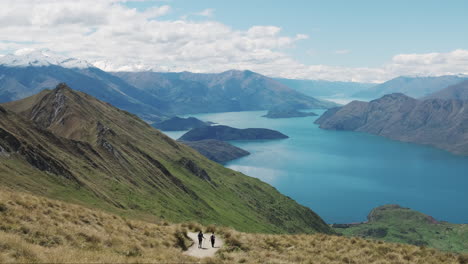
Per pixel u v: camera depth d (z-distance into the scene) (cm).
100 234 3769
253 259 3909
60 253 2772
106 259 2794
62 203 4659
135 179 16450
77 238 3503
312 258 4069
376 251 4438
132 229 4553
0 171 8369
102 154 16888
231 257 3941
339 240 4950
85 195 10200
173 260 3344
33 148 11000
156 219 11156
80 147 15488
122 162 17488
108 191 12475
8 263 2350
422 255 4366
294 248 4544
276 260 3872
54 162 11075
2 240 2706
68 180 10662
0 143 9900
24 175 9150
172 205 15550
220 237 4988
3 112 13500
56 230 3500
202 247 4478
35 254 2644
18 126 12738
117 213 9688
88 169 13612
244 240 4728
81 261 2631
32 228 3366
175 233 4684
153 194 15800
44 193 8544
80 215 4322
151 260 3056
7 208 3716
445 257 4316
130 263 2825
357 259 4097
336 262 3981
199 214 16688
